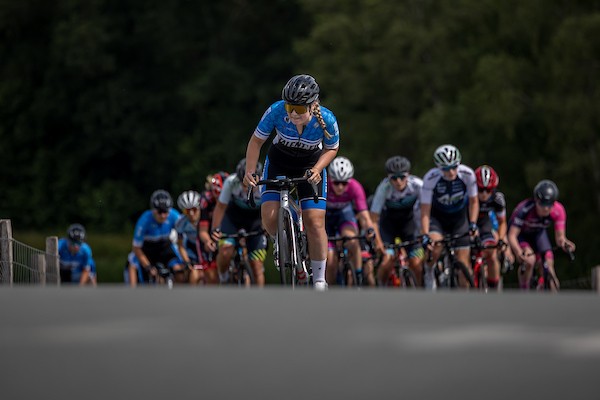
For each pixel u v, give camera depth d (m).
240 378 5.76
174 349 6.38
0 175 93.31
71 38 89.06
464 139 71.81
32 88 94.38
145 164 92.06
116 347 6.43
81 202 91.69
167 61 92.75
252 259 23.94
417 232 25.48
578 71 63.31
